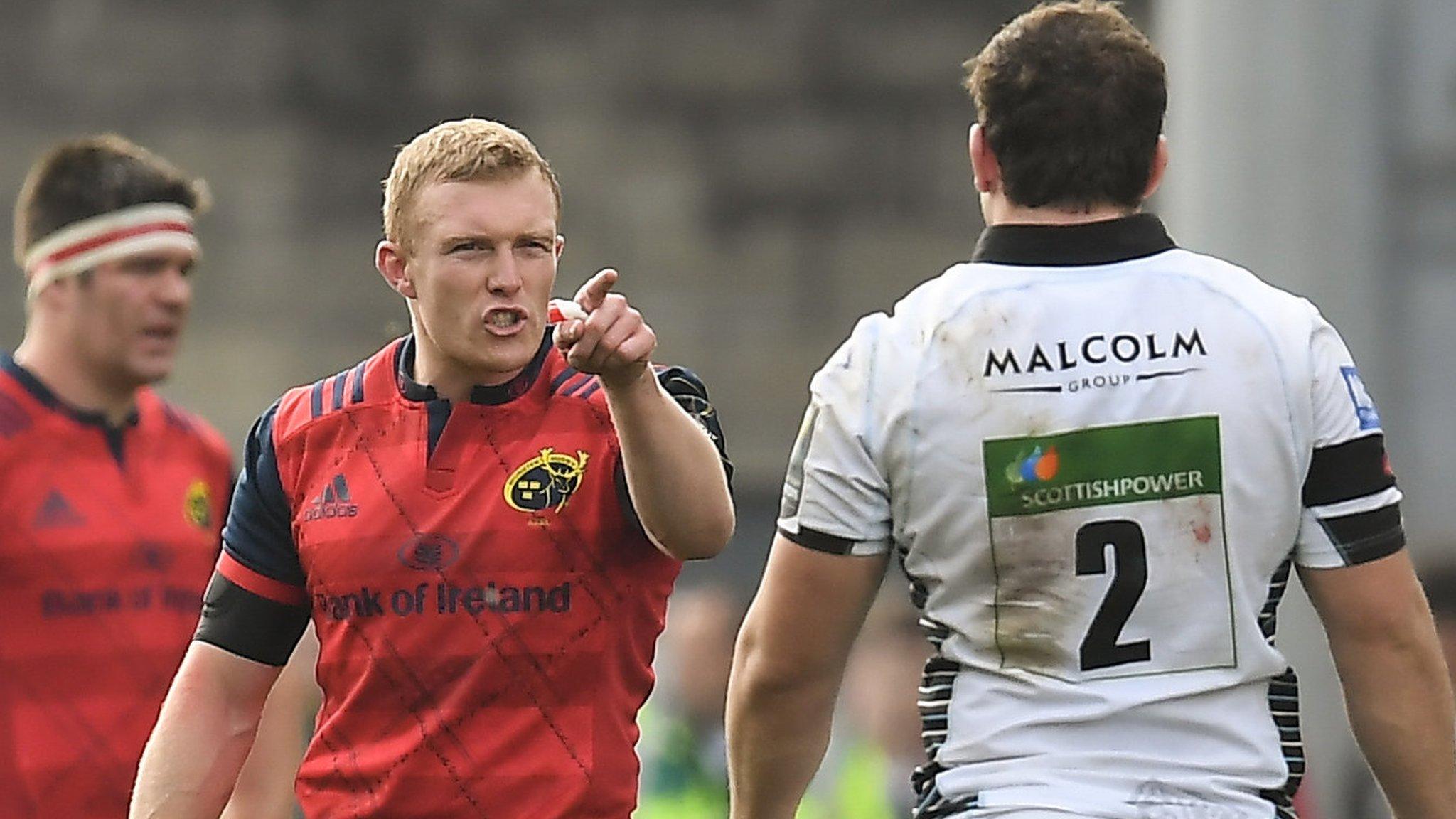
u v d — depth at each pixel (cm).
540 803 1119
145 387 1686
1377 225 2275
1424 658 1166
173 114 4844
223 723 1202
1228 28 2275
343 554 1141
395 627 1130
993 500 1143
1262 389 1138
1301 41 2266
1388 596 1156
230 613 1198
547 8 4853
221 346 4797
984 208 1214
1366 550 1152
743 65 4838
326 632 1157
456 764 1123
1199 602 1134
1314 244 2269
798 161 4822
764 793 1250
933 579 1171
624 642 1141
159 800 1187
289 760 1614
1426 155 2262
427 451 1143
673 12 4841
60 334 1639
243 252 4822
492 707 1125
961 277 1177
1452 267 2278
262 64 4847
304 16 4850
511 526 1128
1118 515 1134
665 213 4828
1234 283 1162
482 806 1120
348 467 1155
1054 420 1138
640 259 4822
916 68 4819
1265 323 1149
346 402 1169
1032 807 1123
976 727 1154
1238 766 1134
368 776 1137
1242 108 2275
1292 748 1164
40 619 1592
